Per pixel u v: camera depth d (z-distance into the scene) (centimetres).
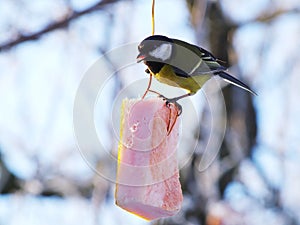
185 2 1198
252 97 1251
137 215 765
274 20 1286
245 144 1232
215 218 1134
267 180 1238
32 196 1159
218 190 1164
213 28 1202
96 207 1123
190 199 1138
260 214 1204
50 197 1170
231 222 1139
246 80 1255
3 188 1163
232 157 1200
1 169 1164
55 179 1173
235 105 1238
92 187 1178
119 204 742
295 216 1232
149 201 738
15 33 1068
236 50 1262
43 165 1167
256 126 1241
